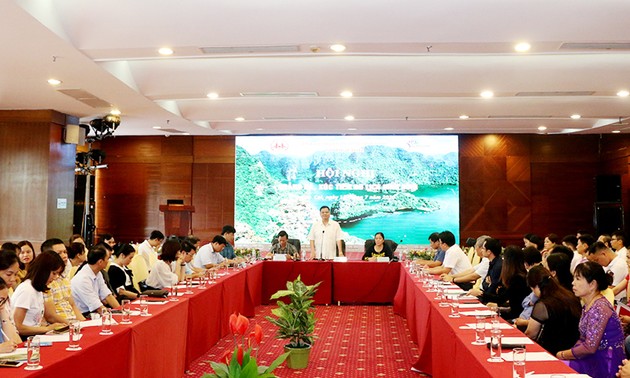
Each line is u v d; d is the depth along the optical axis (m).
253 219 13.18
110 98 8.25
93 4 5.44
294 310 5.47
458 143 13.02
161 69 7.87
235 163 13.28
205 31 5.67
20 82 7.20
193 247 6.78
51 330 3.76
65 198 9.31
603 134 12.91
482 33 5.62
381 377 5.04
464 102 10.09
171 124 11.11
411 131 12.62
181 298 4.96
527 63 7.74
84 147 12.79
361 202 12.98
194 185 13.37
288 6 5.53
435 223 12.93
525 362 2.63
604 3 5.38
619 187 11.73
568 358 3.31
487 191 12.98
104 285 5.02
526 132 12.68
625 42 5.66
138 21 5.59
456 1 5.45
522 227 12.95
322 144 13.09
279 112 10.34
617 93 8.02
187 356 4.99
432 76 7.89
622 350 3.21
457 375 3.41
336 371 5.24
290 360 5.30
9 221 8.84
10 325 3.49
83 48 5.79
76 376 2.87
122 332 3.44
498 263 5.79
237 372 2.19
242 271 7.52
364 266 9.06
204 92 8.03
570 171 13.02
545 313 3.62
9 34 5.32
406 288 7.47
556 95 8.21
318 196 13.06
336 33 5.67
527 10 5.46
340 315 8.16
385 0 5.46
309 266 9.11
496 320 3.87
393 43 5.75
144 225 13.43
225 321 6.48
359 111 10.31
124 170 13.55
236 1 5.50
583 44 5.77
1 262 3.53
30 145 8.90
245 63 7.89
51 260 3.97
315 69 7.90
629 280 5.68
